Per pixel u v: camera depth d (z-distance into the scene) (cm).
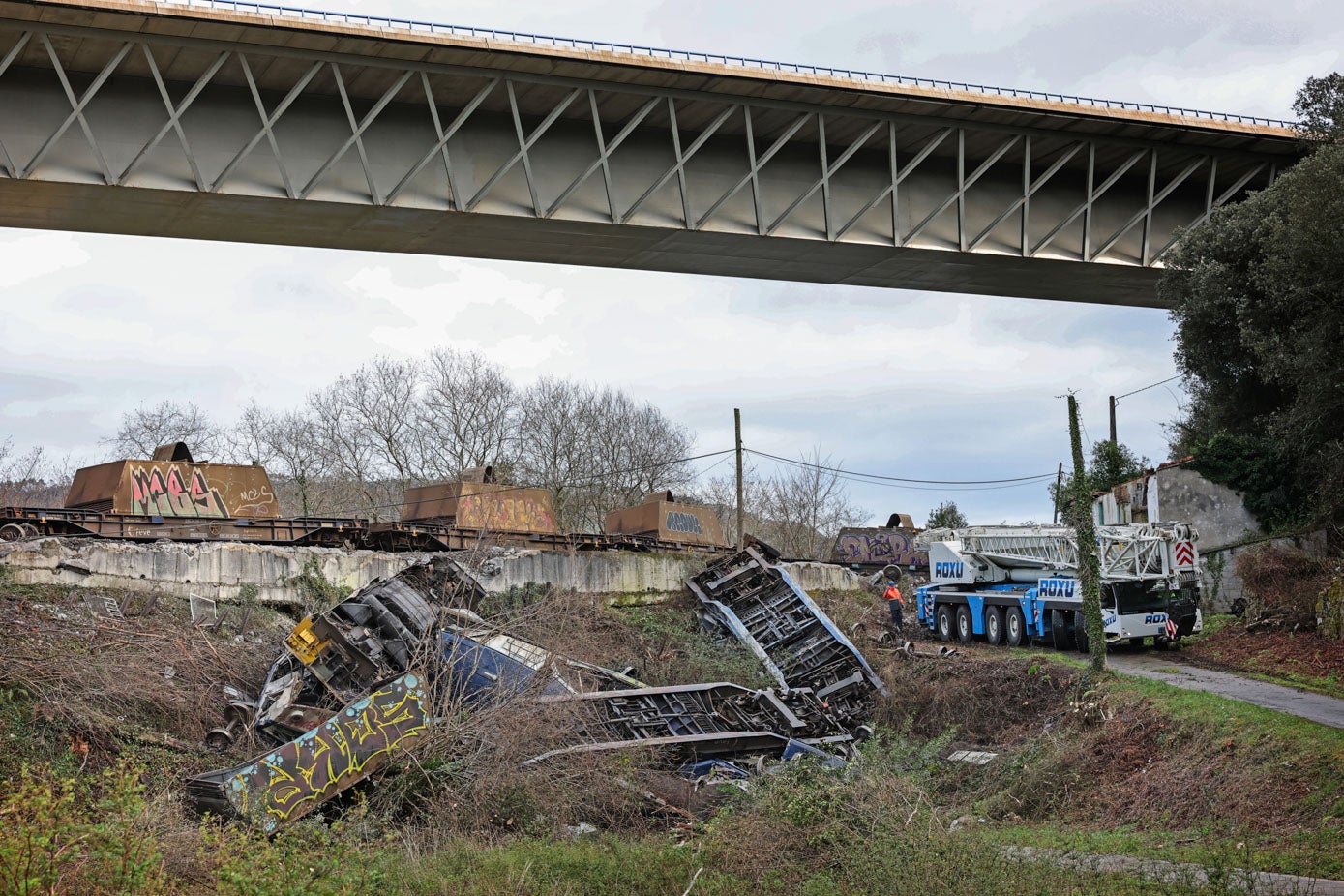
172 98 3669
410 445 5781
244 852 1064
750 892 1218
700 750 1895
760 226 4259
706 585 3122
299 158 3788
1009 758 2055
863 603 3738
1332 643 2386
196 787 1345
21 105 3459
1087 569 2377
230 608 2253
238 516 2970
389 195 3825
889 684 2536
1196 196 4991
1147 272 4859
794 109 4159
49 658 1716
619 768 1650
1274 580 3050
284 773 1377
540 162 4116
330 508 5544
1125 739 2012
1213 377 3691
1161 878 1220
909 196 4594
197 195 3628
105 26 3325
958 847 1230
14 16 3212
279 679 1856
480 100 3769
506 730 1611
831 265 4675
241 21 3381
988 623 3119
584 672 2155
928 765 2031
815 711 2359
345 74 3706
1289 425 3184
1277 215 3238
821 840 1357
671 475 6425
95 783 1433
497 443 5828
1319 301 2914
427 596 2184
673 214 4238
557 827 1483
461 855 1262
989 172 4734
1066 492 4619
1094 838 1566
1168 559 2712
